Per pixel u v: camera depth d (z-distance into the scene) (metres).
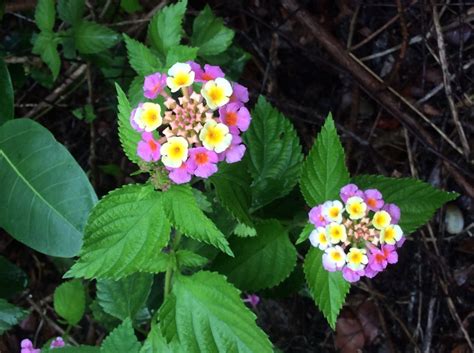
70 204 0.22
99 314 0.27
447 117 0.31
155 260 0.21
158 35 0.24
